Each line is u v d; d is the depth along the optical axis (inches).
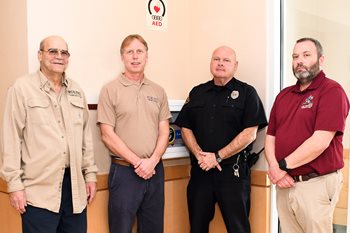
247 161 116.8
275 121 101.9
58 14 107.0
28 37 101.8
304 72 93.4
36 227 87.8
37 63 103.5
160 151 108.6
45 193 88.6
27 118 88.0
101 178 114.2
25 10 101.8
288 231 98.3
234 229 113.1
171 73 136.3
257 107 111.4
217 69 113.6
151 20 129.2
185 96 141.3
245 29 125.5
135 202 105.8
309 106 92.7
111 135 104.4
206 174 115.5
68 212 92.8
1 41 112.7
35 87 89.7
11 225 107.9
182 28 139.3
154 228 110.3
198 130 117.1
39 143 88.0
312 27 117.6
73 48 110.3
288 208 96.7
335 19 112.8
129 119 105.5
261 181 119.3
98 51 115.9
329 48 114.4
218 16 132.5
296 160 90.8
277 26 120.7
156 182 109.2
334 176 91.8
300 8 119.7
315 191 91.6
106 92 106.3
